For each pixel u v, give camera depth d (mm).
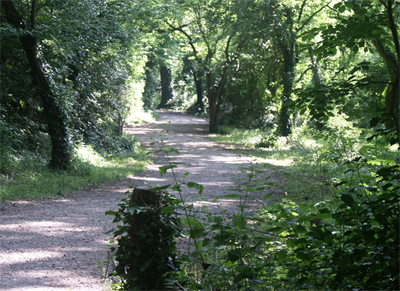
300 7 25000
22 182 11352
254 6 24562
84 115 17547
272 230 3141
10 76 13469
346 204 3037
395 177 3076
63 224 8289
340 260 2996
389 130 3352
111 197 11438
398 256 2768
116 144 19516
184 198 10922
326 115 4141
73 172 13508
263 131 33625
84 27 15430
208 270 3361
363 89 4164
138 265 3738
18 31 11930
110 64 17906
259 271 3369
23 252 6465
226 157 21141
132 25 18984
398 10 5621
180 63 58406
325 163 14273
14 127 13367
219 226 3414
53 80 13477
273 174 15242
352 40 4230
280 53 26812
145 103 47688
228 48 31406
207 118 48531
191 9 29234
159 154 21797
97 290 5047
